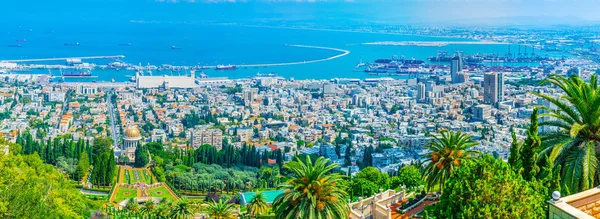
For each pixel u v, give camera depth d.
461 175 70.25
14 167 123.12
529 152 73.31
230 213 148.25
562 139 74.38
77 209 129.25
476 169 68.94
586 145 71.44
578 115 73.88
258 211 148.75
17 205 86.12
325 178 86.62
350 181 156.75
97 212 151.25
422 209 116.56
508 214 62.69
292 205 86.81
